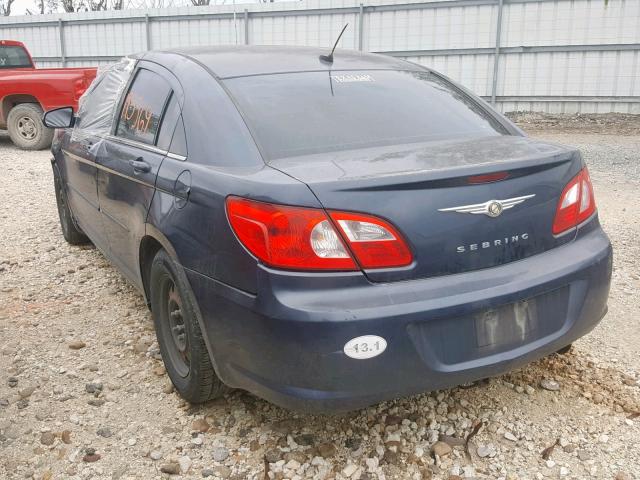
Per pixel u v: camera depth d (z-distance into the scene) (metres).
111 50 21.30
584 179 2.83
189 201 2.70
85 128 4.54
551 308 2.62
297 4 18.20
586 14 15.65
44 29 22.31
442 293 2.34
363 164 2.50
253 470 2.63
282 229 2.28
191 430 2.89
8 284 4.70
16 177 8.94
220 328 2.54
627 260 5.03
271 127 2.81
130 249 3.51
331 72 3.33
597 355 3.47
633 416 2.92
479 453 2.69
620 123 15.18
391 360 2.29
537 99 16.61
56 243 5.69
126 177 3.42
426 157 2.60
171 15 19.95
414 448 2.74
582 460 2.64
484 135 3.15
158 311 3.20
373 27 17.62
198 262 2.62
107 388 3.25
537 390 3.14
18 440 2.84
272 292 2.29
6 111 11.89
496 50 16.44
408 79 3.50
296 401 2.33
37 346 3.71
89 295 4.47
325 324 2.22
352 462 2.65
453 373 2.40
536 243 2.60
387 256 2.31
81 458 2.72
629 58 15.61
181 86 3.19
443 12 16.80
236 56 3.41
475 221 2.42
